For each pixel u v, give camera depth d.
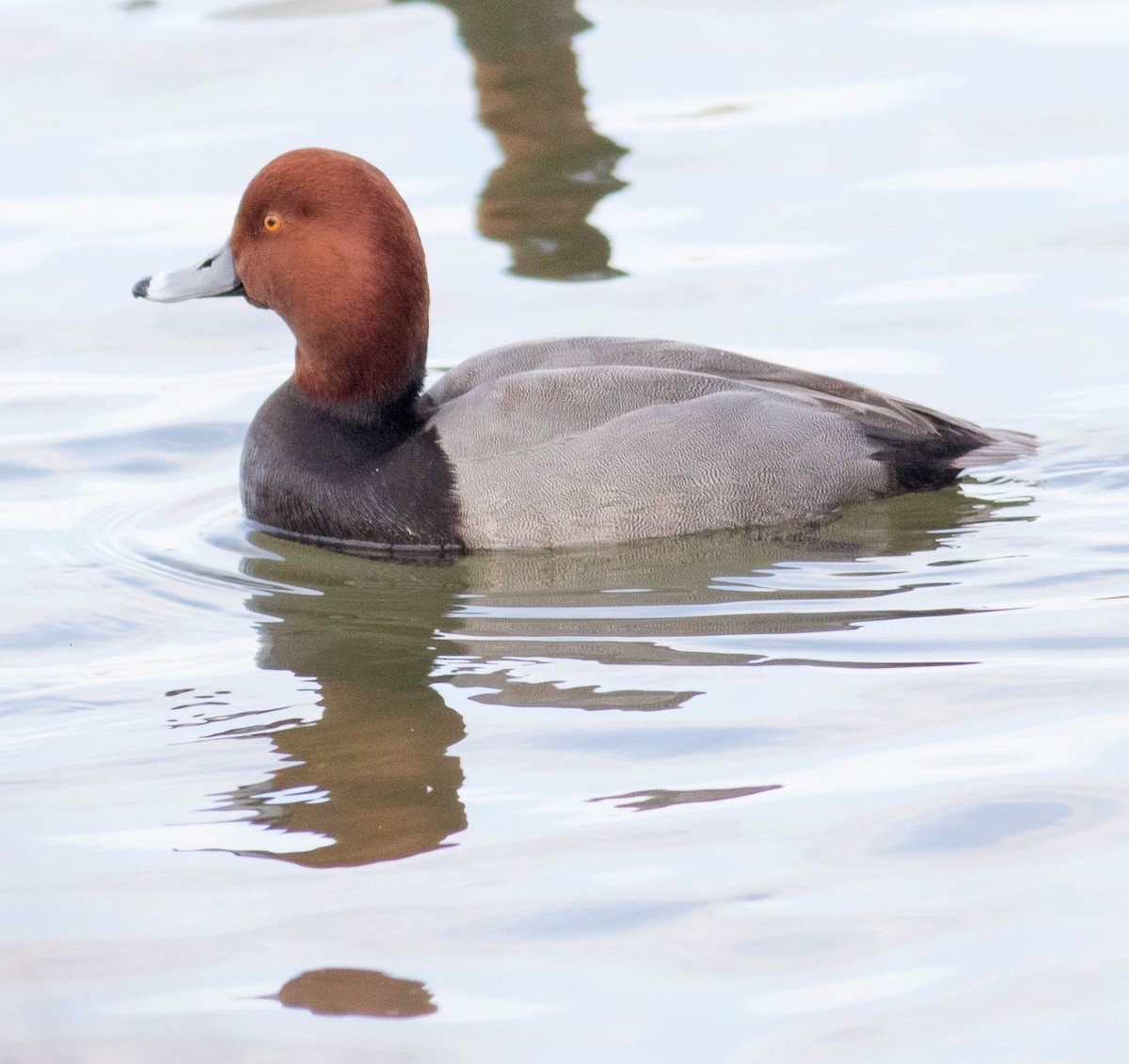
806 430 10.68
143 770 7.77
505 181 16.83
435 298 14.71
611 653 8.89
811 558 10.13
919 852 6.74
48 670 9.02
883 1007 5.81
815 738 7.77
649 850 6.85
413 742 7.92
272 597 9.97
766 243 15.48
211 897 6.64
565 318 14.21
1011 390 12.66
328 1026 5.79
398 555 10.62
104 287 15.16
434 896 6.59
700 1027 5.75
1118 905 6.31
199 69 20.00
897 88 18.66
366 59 19.98
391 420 10.90
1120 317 13.74
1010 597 9.31
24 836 7.18
